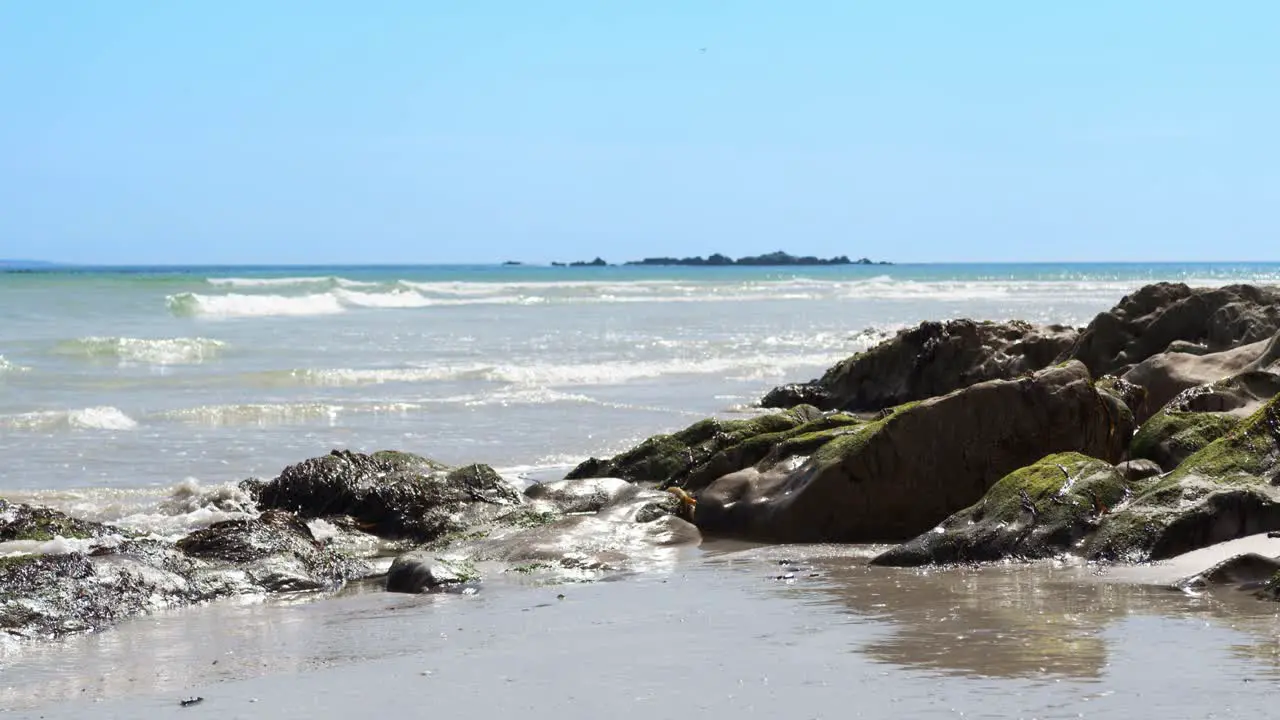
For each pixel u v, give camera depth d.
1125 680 6.31
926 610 8.34
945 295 79.56
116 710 6.91
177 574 10.43
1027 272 183.88
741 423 14.70
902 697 6.22
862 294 79.88
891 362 20.98
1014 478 10.62
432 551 12.34
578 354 34.97
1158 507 9.76
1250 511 9.42
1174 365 15.77
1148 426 12.45
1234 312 18.16
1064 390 12.09
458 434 20.39
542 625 8.66
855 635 7.67
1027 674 6.52
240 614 9.74
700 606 8.99
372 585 11.02
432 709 6.58
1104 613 7.88
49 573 9.87
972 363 20.05
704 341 38.91
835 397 21.47
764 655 7.29
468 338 40.09
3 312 45.50
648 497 13.13
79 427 21.05
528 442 19.50
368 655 7.99
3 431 20.45
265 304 53.16
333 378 28.11
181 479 16.48
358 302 58.53
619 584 10.20
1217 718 5.66
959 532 10.38
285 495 14.12
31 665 8.08
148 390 26.28
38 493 14.91
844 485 12.14
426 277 118.75
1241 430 10.39
